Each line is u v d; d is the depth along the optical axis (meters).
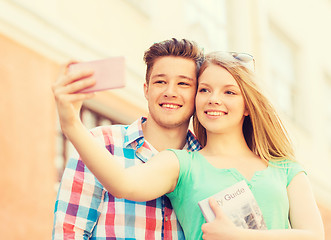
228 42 8.83
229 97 2.46
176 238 2.43
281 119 2.60
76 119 1.99
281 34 10.34
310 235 2.28
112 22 6.52
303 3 11.12
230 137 2.49
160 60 2.54
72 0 6.00
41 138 5.45
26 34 5.43
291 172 2.47
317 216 2.36
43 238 5.35
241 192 2.27
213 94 2.44
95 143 2.04
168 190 2.34
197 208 2.31
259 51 9.13
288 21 10.48
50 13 5.72
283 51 10.37
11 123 5.21
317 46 11.38
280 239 2.21
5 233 5.02
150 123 2.59
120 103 6.38
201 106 2.46
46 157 5.47
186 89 2.53
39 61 5.53
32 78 5.45
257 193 2.33
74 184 2.45
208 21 8.35
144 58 2.63
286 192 2.40
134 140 2.52
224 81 2.45
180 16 7.70
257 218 2.25
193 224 2.32
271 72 9.73
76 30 6.00
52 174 5.51
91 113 6.02
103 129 2.56
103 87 1.91
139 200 2.20
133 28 6.82
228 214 2.24
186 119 2.54
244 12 9.00
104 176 2.07
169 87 2.51
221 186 2.33
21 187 5.20
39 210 5.33
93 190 2.45
